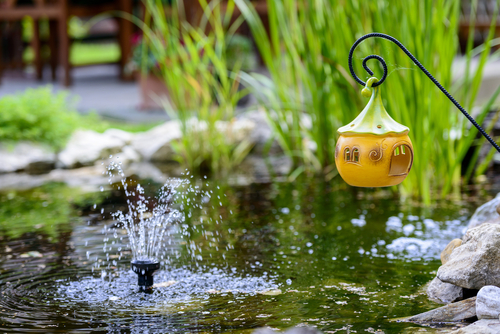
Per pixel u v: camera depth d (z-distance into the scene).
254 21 6.73
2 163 7.00
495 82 8.97
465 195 5.45
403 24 5.25
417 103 5.13
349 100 5.89
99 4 14.77
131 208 5.23
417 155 5.29
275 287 3.29
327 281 3.38
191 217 4.91
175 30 7.41
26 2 14.97
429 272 3.51
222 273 3.54
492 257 2.92
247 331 2.69
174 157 7.63
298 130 6.98
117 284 3.36
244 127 7.96
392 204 5.21
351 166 2.59
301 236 4.32
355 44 2.71
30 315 2.91
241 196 5.67
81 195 5.78
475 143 6.37
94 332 2.70
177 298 3.14
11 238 4.33
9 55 16.50
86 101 11.81
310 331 2.51
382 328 2.71
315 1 6.27
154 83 10.56
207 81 7.39
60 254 3.94
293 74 6.78
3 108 7.39
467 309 2.82
